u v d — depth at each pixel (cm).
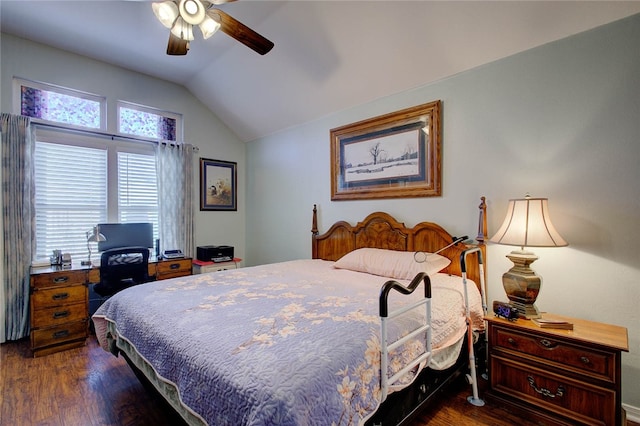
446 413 175
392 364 129
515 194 214
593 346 150
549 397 163
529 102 207
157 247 361
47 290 259
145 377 160
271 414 85
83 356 254
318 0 235
